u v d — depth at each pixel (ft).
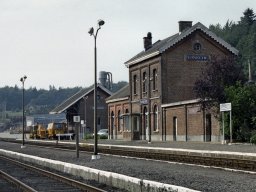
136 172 65.92
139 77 189.57
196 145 117.60
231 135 117.19
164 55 170.19
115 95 222.48
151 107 178.09
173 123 159.84
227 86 126.72
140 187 47.70
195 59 172.24
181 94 171.01
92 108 277.23
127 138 193.57
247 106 122.52
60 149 145.38
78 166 70.44
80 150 137.28
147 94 181.88
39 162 95.61
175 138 158.92
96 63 95.30
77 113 276.21
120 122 213.25
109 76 304.30
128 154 108.17
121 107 210.59
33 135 293.23
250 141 114.83
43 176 71.67
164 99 169.17
